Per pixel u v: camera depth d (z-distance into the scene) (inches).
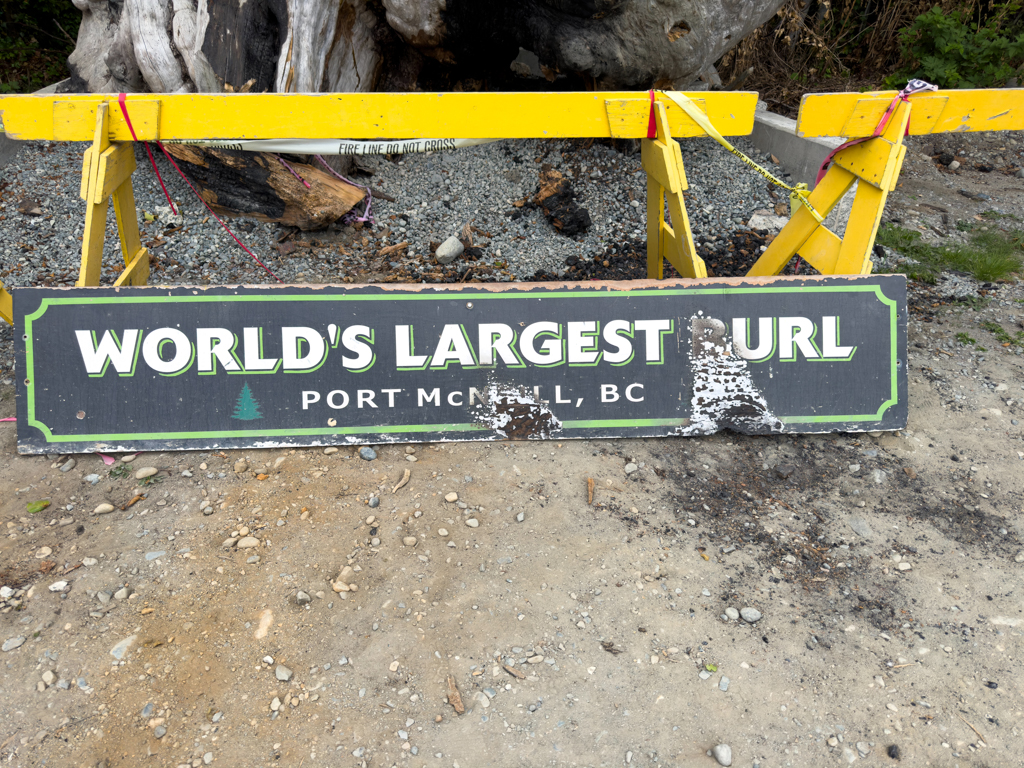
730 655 101.0
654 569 113.3
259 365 133.0
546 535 118.4
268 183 193.2
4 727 89.4
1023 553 118.6
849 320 139.6
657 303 137.6
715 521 123.2
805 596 110.4
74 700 92.7
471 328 135.6
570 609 106.3
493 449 136.2
